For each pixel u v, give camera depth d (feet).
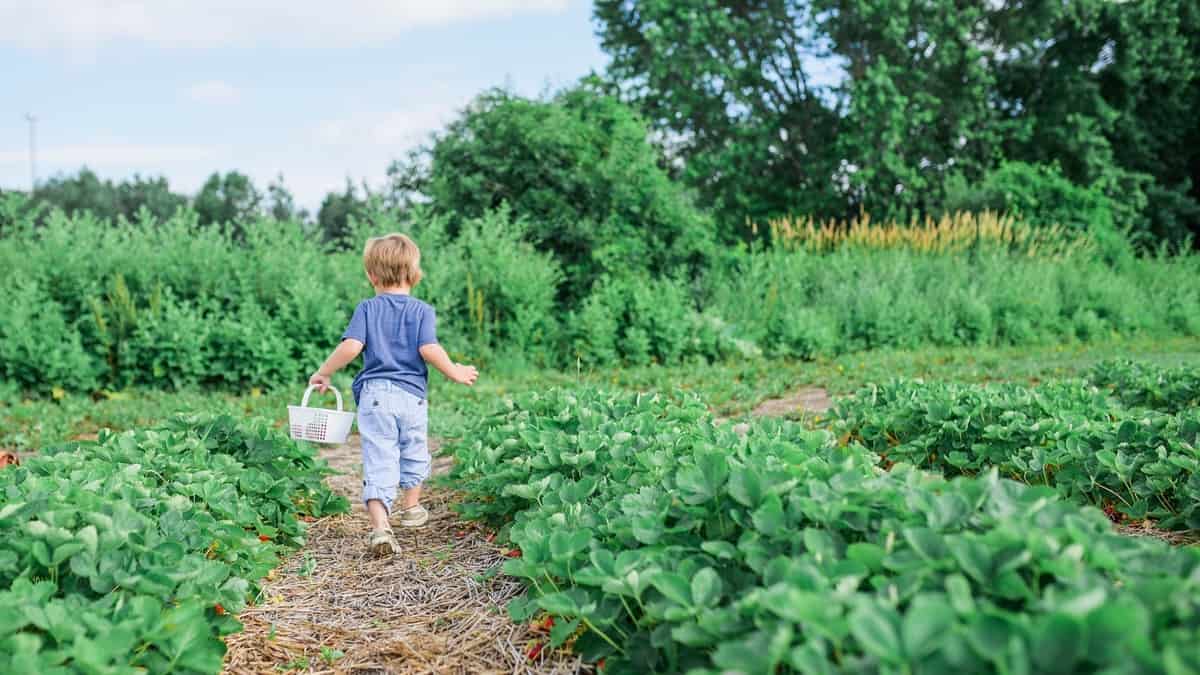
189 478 12.01
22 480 10.73
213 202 190.80
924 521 7.45
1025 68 78.69
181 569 8.66
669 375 33.78
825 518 7.65
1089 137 71.97
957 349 41.14
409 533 14.38
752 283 44.52
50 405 27.25
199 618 8.16
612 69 77.20
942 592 6.42
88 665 6.59
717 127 74.02
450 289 35.96
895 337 42.45
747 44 72.74
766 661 5.89
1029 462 14.08
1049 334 45.96
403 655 9.55
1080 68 76.18
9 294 30.32
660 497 9.59
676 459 11.27
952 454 14.99
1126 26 72.54
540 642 9.40
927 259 50.37
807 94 75.20
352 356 13.43
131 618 7.65
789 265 47.11
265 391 31.24
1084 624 4.96
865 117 67.41
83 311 31.17
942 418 15.96
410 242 14.14
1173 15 75.20
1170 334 50.42
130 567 8.57
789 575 6.52
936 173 70.95
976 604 6.00
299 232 36.42
